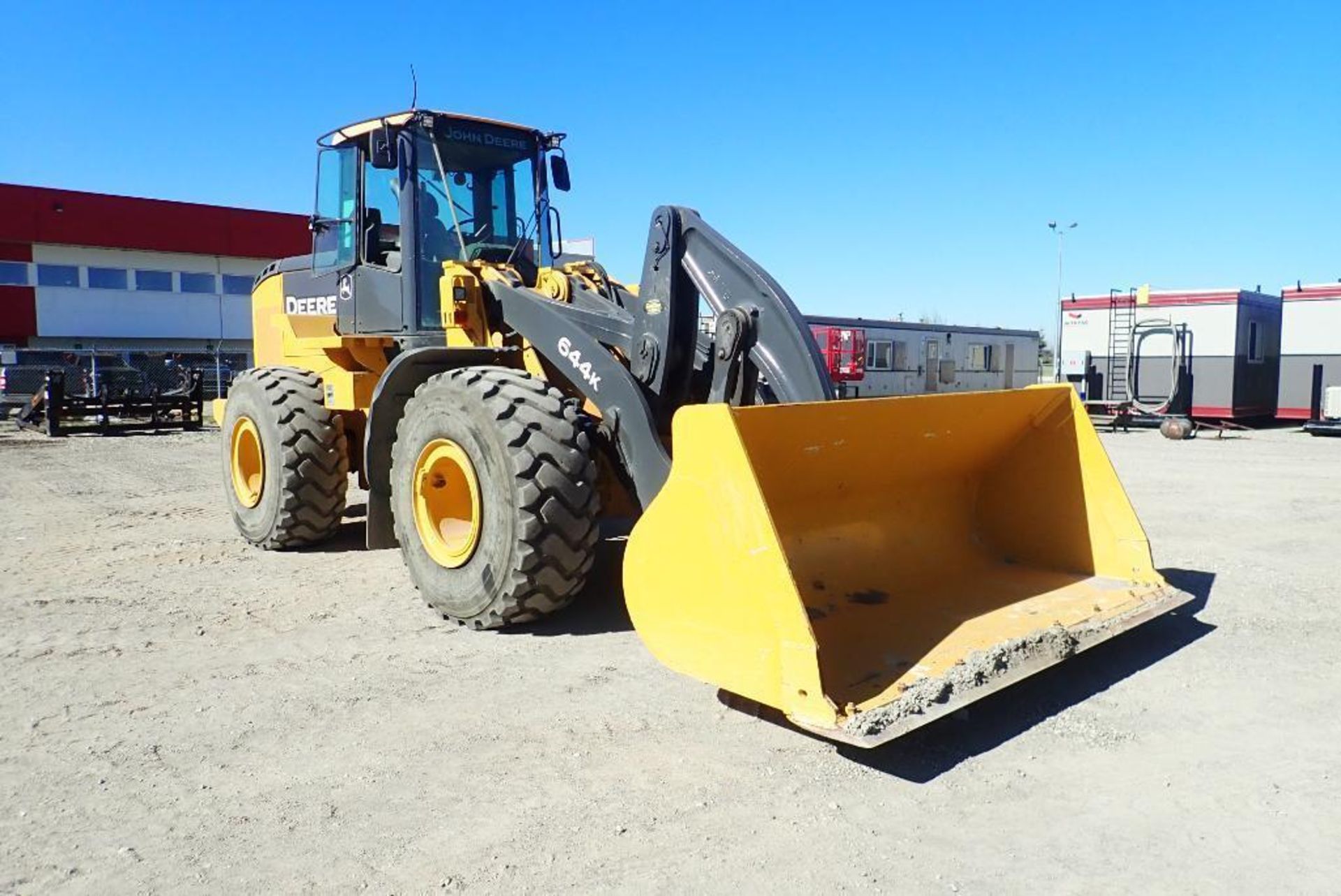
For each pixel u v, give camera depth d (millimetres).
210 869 2553
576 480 4363
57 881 2498
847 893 2414
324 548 6742
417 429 4773
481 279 5383
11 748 3334
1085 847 2631
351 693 3834
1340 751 3238
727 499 3195
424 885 2467
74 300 28953
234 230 31422
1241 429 18203
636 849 2629
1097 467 4555
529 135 6160
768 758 3205
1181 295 18297
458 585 4613
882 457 4129
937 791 2963
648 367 4523
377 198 6062
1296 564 6027
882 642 3621
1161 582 4383
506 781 3043
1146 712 3582
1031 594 4289
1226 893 2406
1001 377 27156
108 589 5547
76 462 12766
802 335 4035
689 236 4492
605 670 4070
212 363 24656
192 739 3400
